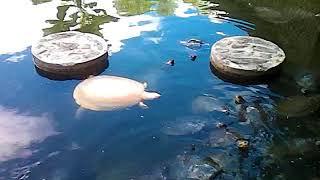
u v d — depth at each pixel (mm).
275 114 1184
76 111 1170
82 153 1024
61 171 970
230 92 1293
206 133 1104
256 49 1501
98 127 1111
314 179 959
